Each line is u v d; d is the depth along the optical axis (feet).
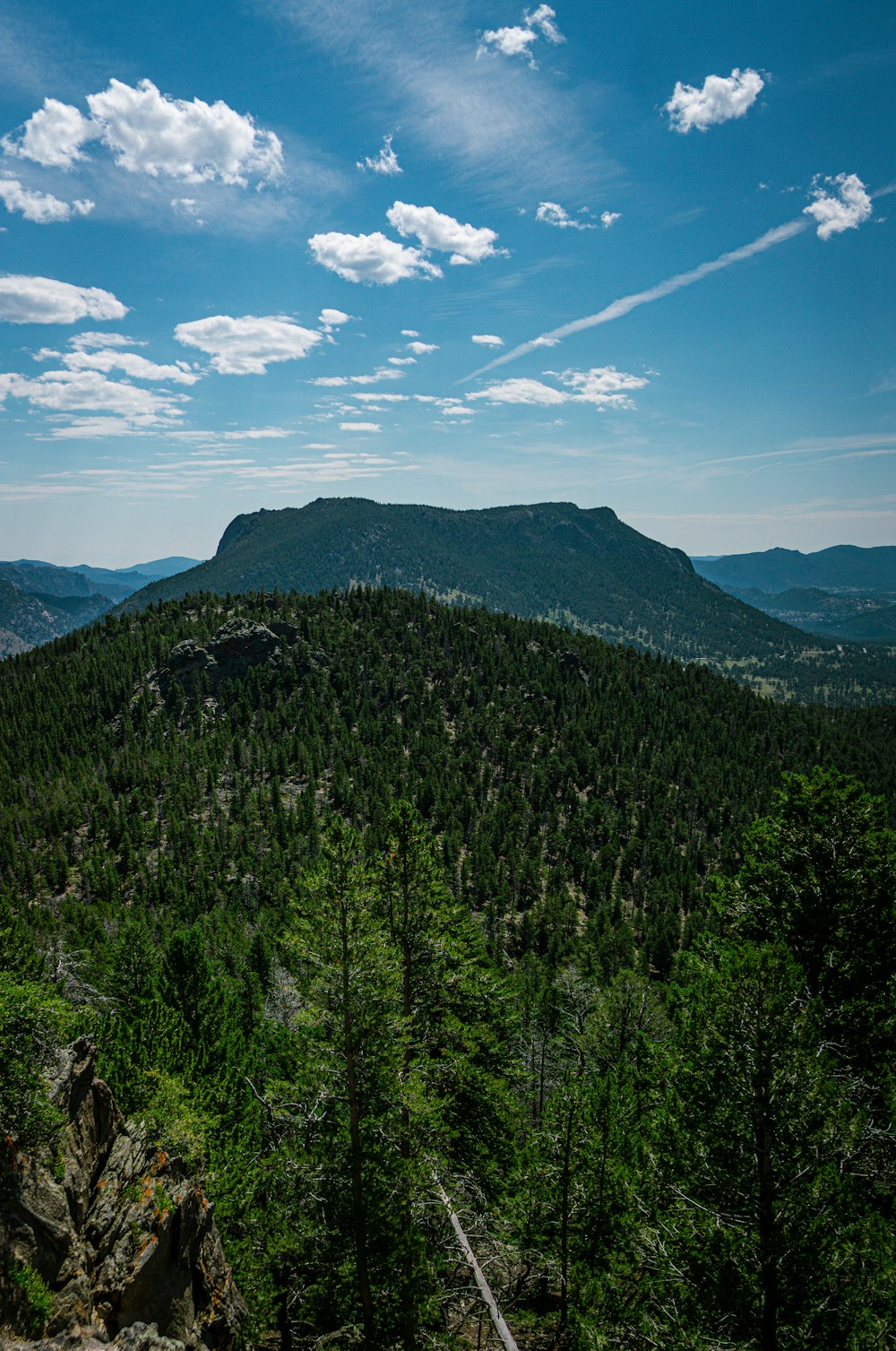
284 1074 93.35
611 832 569.23
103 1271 44.47
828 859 68.39
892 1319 40.75
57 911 409.49
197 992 102.17
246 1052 100.78
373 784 585.22
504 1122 71.77
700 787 648.38
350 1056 56.49
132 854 490.08
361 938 57.11
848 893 66.33
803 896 67.87
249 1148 76.74
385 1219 55.21
